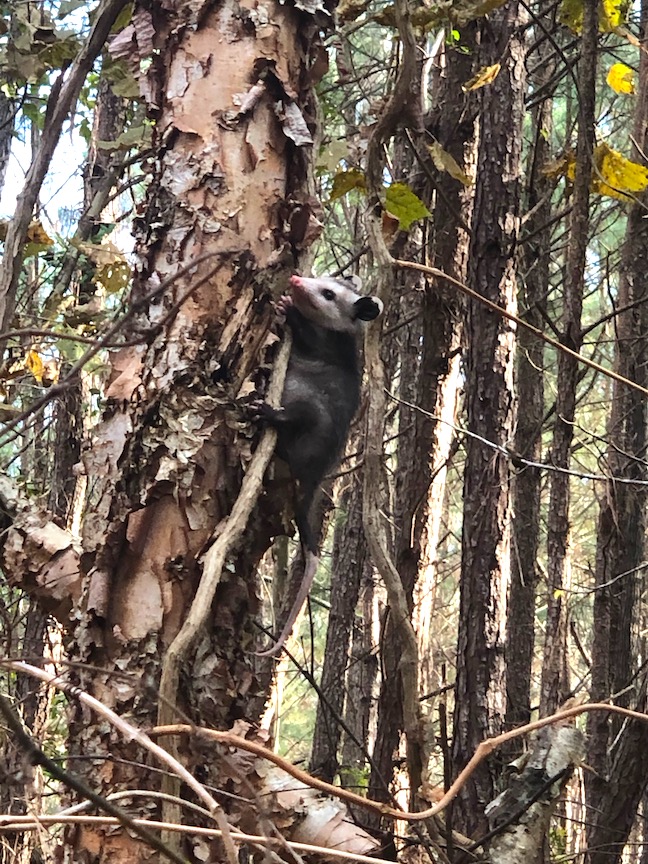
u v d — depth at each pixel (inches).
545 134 255.0
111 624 96.5
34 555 113.3
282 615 281.0
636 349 208.8
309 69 111.7
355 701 360.8
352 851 98.0
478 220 206.2
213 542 97.7
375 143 116.3
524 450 262.4
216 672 96.6
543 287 274.4
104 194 207.6
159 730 73.7
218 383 100.5
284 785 98.6
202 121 105.0
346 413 167.9
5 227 172.2
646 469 208.7
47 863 110.7
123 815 61.6
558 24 211.5
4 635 131.5
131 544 96.9
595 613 186.5
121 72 150.0
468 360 208.8
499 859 102.0
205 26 106.6
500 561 206.8
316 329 170.2
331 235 404.8
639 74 162.1
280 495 104.3
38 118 203.6
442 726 95.6
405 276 270.2
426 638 262.1
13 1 171.5
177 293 101.1
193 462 97.3
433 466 238.4
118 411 101.4
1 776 62.6
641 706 181.6
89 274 229.9
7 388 190.4
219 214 103.2
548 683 155.9
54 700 225.3
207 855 91.9
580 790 273.6
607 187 154.0
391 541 259.6
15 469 290.4
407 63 113.7
